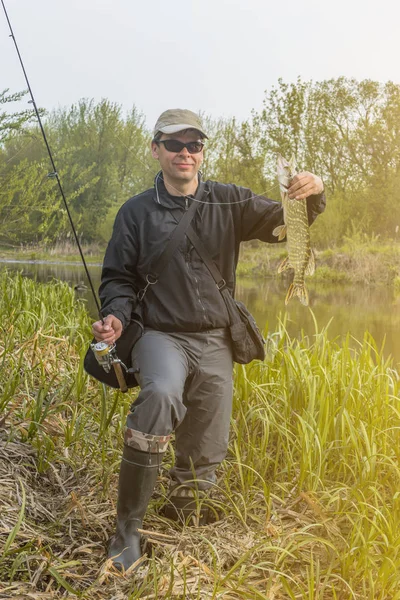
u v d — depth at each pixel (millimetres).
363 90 26141
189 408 2852
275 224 2861
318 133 26594
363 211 24031
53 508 2852
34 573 2377
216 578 2309
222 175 26656
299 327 8602
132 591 2279
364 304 11492
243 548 2637
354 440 3117
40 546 2516
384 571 2348
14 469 3021
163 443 2527
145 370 2629
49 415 3582
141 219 2816
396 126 25500
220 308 2787
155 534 2619
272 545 2605
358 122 26453
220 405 2836
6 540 2518
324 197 2854
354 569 2471
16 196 9961
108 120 32969
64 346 4871
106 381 2834
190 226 2793
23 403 3617
